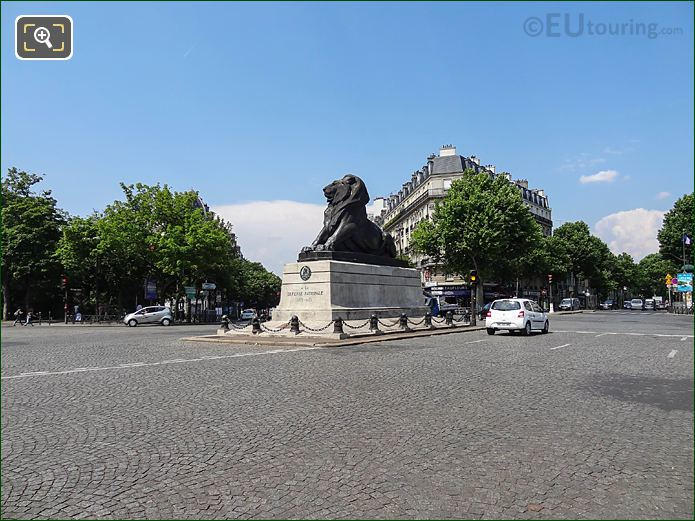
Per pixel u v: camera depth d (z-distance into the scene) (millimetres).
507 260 52312
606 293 99938
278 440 6145
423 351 15961
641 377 10695
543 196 94875
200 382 10227
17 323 45438
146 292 55906
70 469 5203
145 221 48406
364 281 24656
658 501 4375
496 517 4078
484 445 5902
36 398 8719
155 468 5215
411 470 5105
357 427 6703
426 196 69812
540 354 15055
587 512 4172
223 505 4324
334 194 26156
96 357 14961
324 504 4332
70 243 48000
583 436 6262
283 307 23922
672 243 63406
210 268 49156
